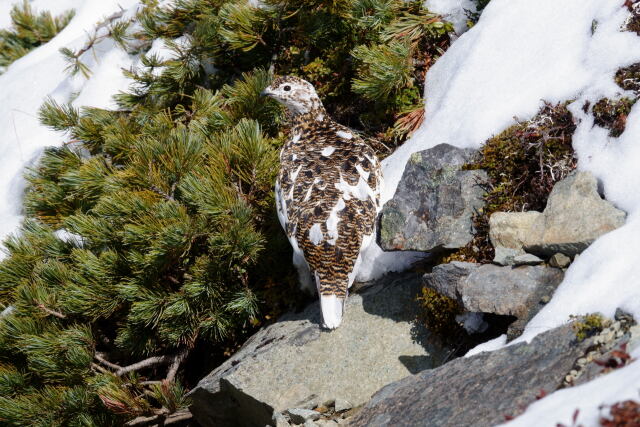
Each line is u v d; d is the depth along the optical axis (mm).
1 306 8219
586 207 5672
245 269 7613
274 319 7738
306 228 6551
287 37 9242
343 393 6359
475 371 5047
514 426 3949
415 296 6758
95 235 7535
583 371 4480
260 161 7645
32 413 7246
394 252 7070
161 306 7426
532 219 5949
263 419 6699
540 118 6629
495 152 6672
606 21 6730
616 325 4672
